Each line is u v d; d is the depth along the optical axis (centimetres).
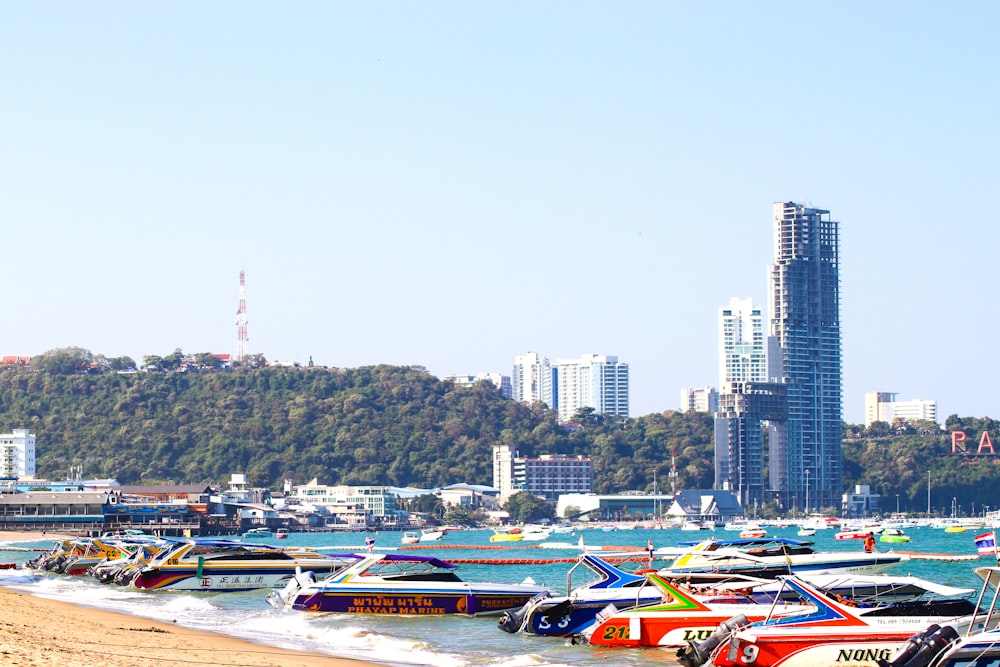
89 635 4891
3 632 4553
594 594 5669
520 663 4766
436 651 5166
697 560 7362
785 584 5228
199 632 5572
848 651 4334
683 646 5031
